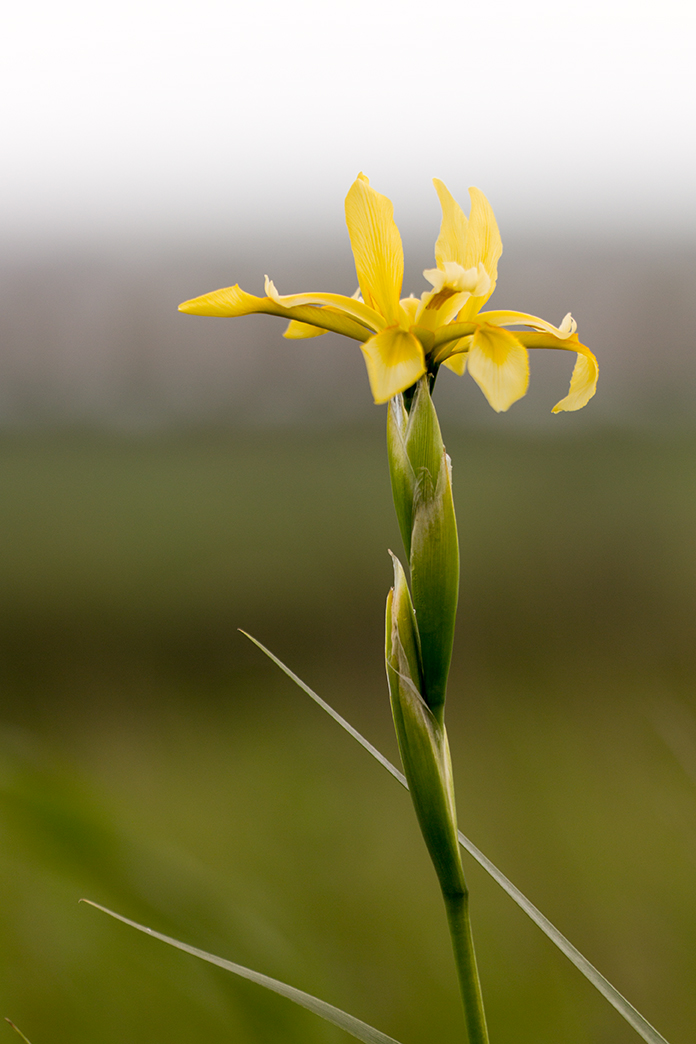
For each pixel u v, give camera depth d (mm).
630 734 1321
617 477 3301
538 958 1169
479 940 1229
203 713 1967
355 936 1194
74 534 3080
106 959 1047
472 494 3258
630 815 1229
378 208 877
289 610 2637
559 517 2934
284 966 962
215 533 3029
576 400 890
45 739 1787
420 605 870
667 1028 1050
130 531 3102
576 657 1813
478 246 883
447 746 870
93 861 946
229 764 1700
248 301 874
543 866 1229
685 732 1034
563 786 1303
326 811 1521
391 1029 1065
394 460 881
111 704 2023
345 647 2455
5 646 2395
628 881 1156
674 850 1172
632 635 1947
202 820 1434
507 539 2793
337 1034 962
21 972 1048
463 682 1858
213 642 2443
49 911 1045
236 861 1291
